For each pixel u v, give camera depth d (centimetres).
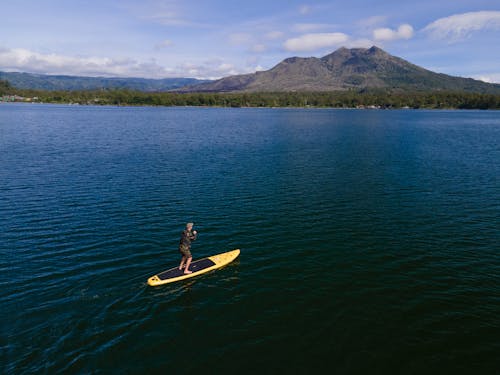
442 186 3831
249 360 1282
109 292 1698
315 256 2133
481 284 1820
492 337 1420
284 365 1262
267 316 1545
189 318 1522
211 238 2381
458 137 8788
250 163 5031
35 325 1435
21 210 2803
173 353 1310
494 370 1253
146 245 2227
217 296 1697
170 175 4150
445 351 1341
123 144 6662
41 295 1648
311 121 14312
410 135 9244
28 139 6925
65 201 3064
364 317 1541
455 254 2169
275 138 8212
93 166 4547
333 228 2584
